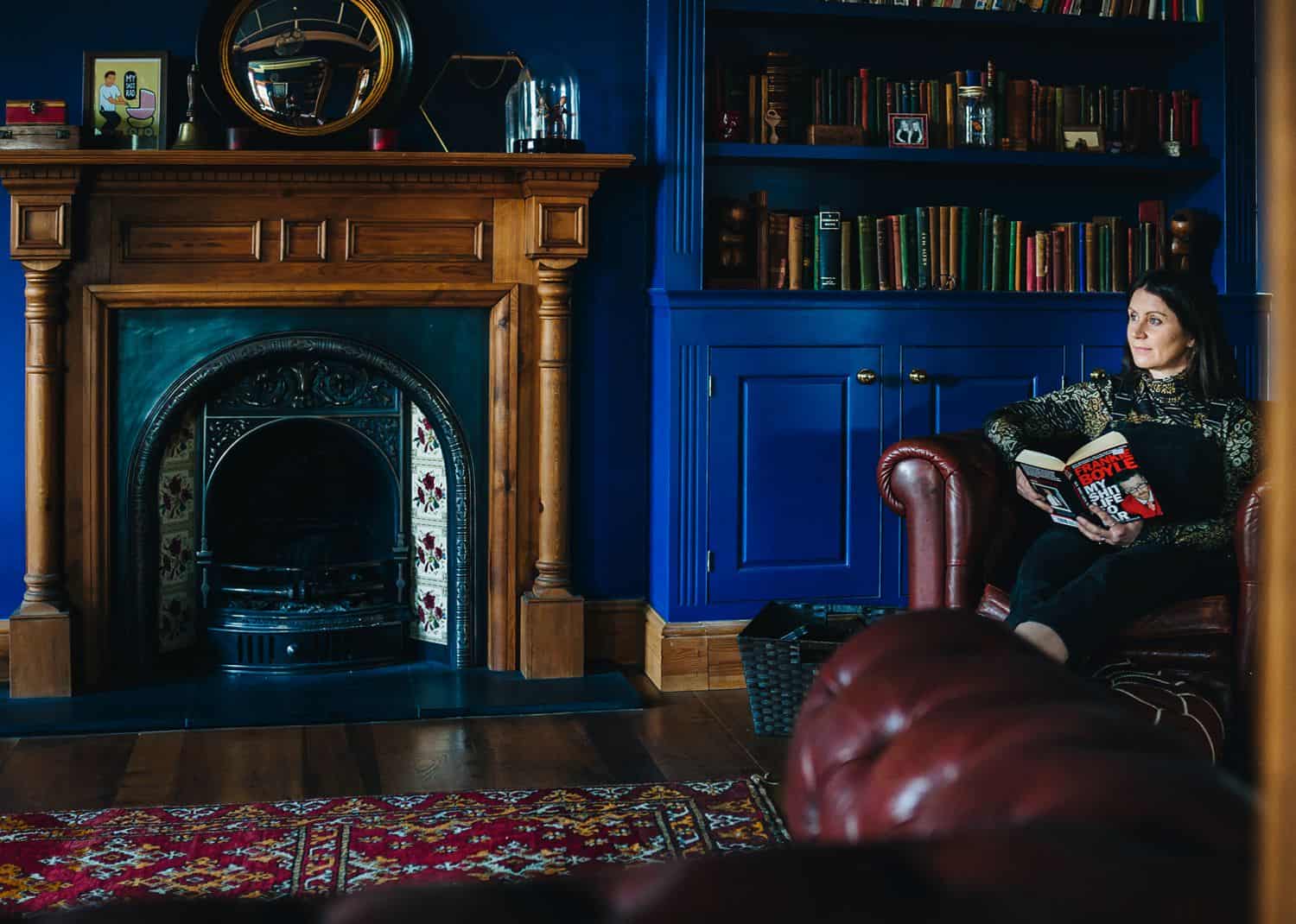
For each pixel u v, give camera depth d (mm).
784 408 4152
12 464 4023
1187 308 3182
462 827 2930
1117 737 664
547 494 4172
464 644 4242
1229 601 2992
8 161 3725
